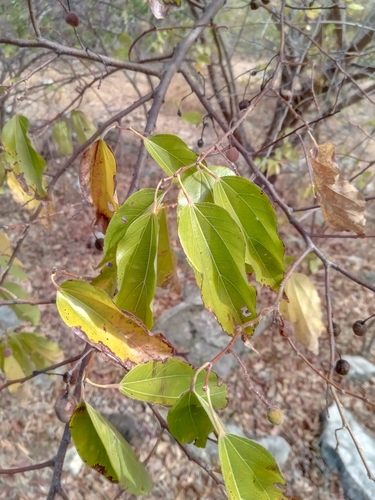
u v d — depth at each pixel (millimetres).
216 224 174
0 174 374
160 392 198
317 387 785
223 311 179
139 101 347
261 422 733
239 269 175
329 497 635
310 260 885
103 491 625
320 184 253
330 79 695
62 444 245
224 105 728
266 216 191
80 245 1024
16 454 657
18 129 303
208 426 182
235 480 157
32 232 1020
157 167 1199
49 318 862
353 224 259
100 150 236
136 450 674
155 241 184
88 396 732
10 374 428
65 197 1090
